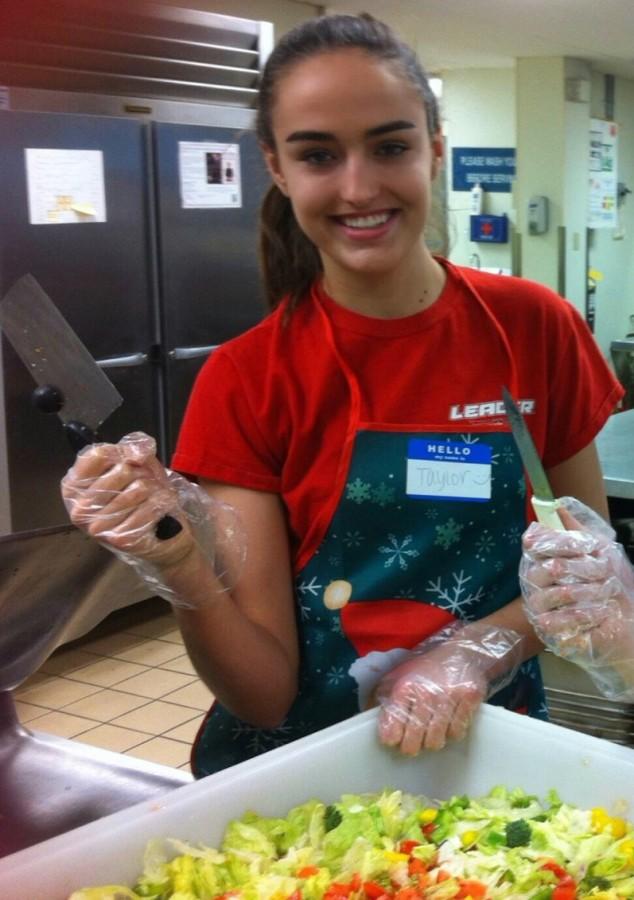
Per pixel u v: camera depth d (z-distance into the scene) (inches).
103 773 48.9
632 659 38.9
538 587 38.9
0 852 43.3
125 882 35.0
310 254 47.6
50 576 42.6
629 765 39.4
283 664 45.6
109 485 37.5
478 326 47.4
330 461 45.9
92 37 140.3
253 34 161.9
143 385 150.6
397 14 217.8
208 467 46.3
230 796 38.1
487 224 299.6
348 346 46.1
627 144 344.2
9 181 132.8
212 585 41.4
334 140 40.8
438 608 46.3
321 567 46.6
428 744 42.2
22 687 132.3
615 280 344.5
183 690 131.9
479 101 303.9
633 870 36.2
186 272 153.9
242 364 46.6
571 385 49.7
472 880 35.2
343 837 38.2
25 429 136.0
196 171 153.2
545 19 223.9
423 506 45.9
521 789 41.9
